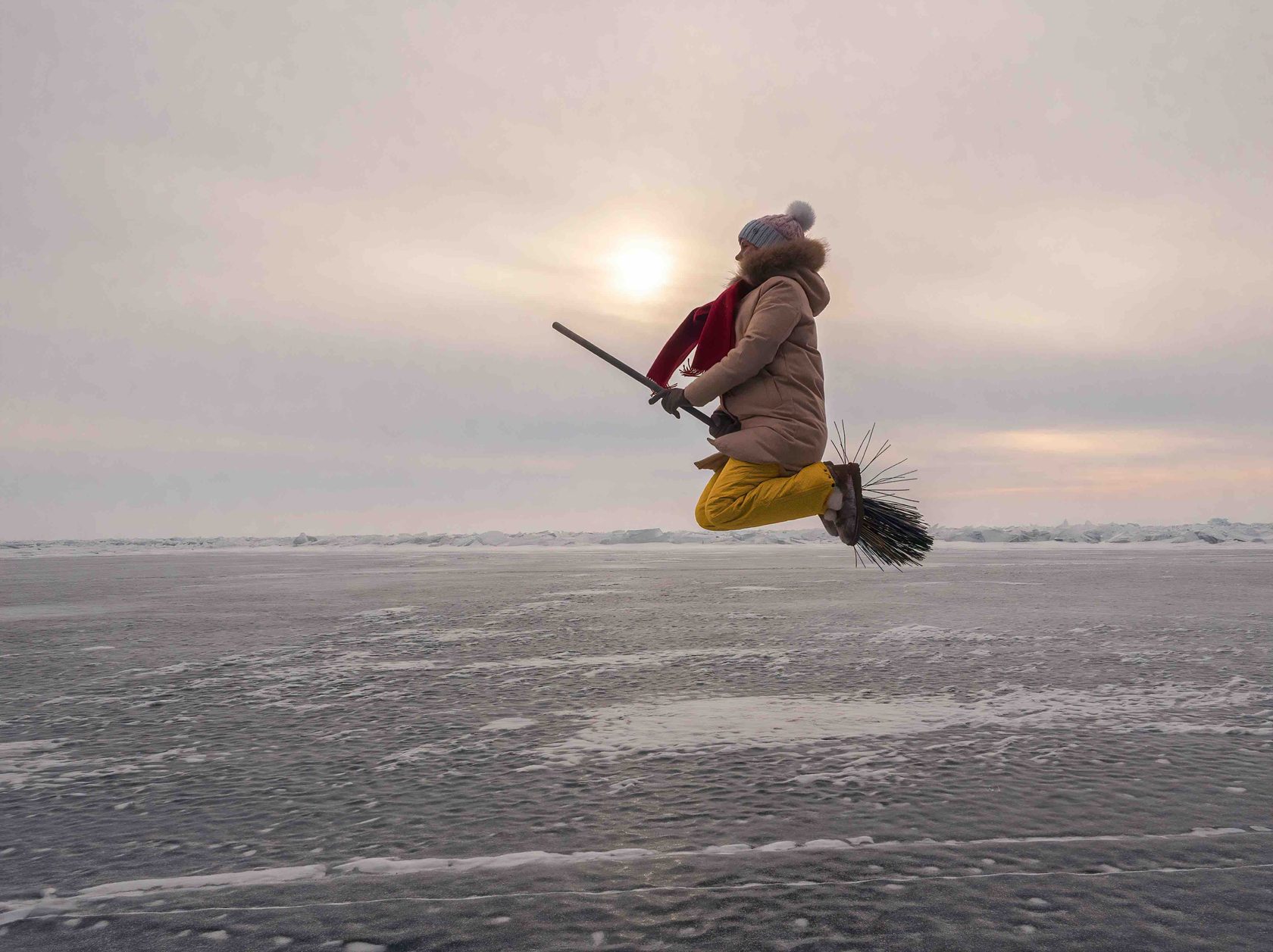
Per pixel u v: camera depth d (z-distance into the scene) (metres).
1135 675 3.93
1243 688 3.61
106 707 3.52
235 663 4.56
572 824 2.05
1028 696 3.47
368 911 1.60
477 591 9.29
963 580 10.39
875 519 2.96
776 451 2.98
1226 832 1.94
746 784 2.34
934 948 1.43
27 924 1.57
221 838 2.00
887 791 2.26
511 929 1.51
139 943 1.49
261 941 1.49
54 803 2.27
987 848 1.85
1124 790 2.26
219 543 30.42
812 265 3.19
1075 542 26.36
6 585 10.87
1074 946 1.43
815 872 1.74
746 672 4.09
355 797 2.30
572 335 3.29
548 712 3.31
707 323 3.17
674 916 1.56
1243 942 1.44
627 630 5.75
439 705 3.47
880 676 3.96
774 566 14.70
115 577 12.73
